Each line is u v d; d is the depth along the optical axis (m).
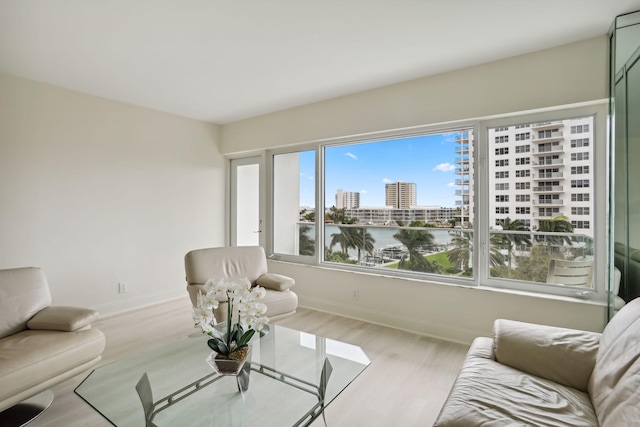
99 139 3.57
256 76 3.05
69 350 1.89
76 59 2.67
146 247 3.98
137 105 3.89
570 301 2.46
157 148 4.09
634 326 1.35
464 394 1.38
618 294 2.18
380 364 2.50
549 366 1.56
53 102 3.23
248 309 1.71
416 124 3.12
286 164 4.33
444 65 2.82
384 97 3.31
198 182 4.56
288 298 2.92
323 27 2.21
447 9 2.01
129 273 3.82
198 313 1.66
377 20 2.13
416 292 3.15
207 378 1.77
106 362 2.50
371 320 3.44
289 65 2.81
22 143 3.04
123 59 2.68
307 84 3.26
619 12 2.04
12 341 1.89
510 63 2.66
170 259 4.23
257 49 2.52
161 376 1.78
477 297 2.84
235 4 1.94
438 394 2.11
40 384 1.76
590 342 1.60
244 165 4.79
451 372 2.38
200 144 4.59
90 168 3.50
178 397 1.61
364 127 3.44
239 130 4.60
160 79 3.11
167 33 2.28
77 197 3.40
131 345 2.82
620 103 2.12
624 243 2.13
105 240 3.62
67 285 3.33
